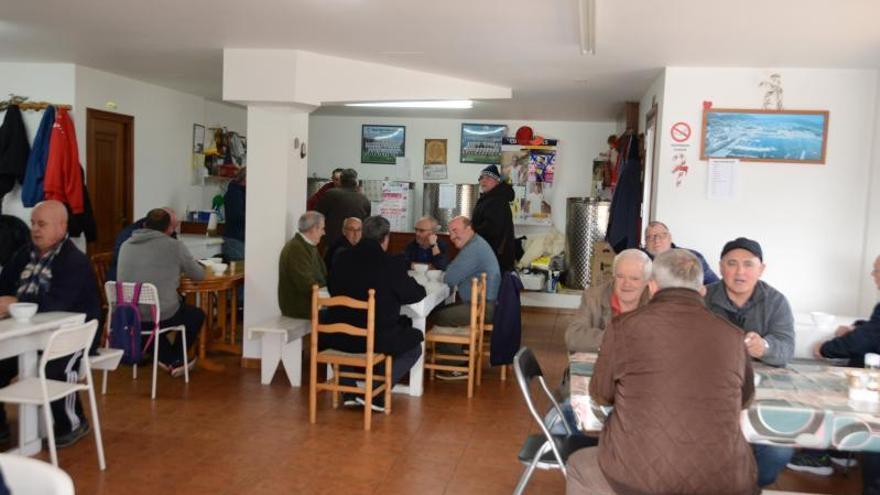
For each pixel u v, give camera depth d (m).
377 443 4.22
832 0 3.69
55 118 6.52
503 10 4.11
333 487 3.59
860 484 3.80
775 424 2.56
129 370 5.62
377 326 4.54
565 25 4.39
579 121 9.88
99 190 7.11
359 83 5.86
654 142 6.18
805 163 5.53
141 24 4.88
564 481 3.75
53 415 3.94
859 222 5.49
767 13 3.97
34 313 3.63
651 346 2.21
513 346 5.49
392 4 4.08
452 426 4.57
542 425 2.87
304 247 5.54
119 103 7.27
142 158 7.70
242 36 5.14
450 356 5.48
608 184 9.09
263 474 3.72
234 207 7.75
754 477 2.26
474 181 10.19
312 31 4.86
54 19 4.83
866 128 5.44
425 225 6.81
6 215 6.58
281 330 5.09
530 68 5.83
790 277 5.59
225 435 4.27
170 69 6.75
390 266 4.61
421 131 10.28
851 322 4.52
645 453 2.17
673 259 2.31
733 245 3.55
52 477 1.70
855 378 2.72
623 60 5.40
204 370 5.71
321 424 4.52
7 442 3.96
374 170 10.43
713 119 5.59
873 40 4.50
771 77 5.52
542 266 9.35
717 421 2.15
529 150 9.85
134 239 5.14
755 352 3.23
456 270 5.74
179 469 3.75
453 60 5.60
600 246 8.23
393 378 4.88
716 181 5.62
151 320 5.03
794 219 5.57
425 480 3.72
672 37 4.60
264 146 5.86
